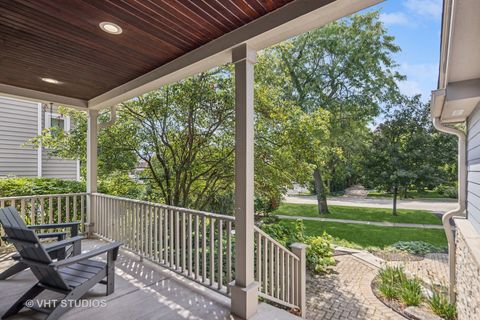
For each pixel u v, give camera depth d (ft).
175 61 10.00
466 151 13.26
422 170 31.55
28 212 16.67
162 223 11.25
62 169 27.07
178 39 8.57
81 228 15.90
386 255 21.83
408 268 19.02
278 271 9.98
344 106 38.22
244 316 7.79
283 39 7.61
